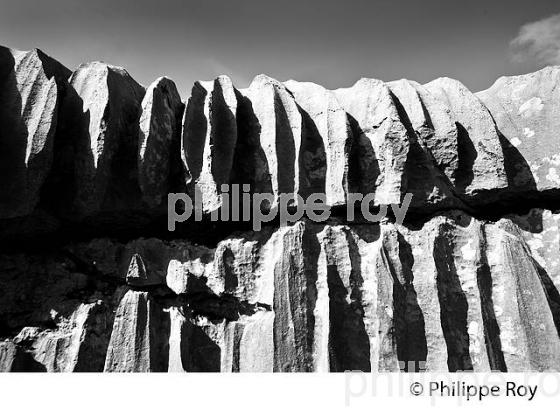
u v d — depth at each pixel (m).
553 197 4.42
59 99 4.46
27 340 4.26
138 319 4.14
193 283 4.34
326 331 4.07
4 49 4.63
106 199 4.37
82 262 4.50
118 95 4.52
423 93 4.61
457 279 4.24
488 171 4.34
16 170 4.24
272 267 4.25
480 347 4.07
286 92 4.64
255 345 4.14
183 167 4.40
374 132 4.49
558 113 4.50
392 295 4.11
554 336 4.00
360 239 4.38
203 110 4.52
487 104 4.79
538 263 4.29
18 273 4.46
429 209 4.40
